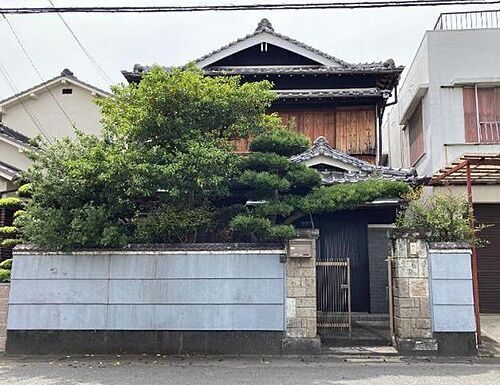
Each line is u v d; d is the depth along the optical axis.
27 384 7.06
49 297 9.48
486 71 14.46
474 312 9.07
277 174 9.49
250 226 8.93
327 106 16.19
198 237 10.24
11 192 14.37
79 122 22.94
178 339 9.20
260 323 9.14
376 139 15.87
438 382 7.07
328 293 10.45
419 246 9.21
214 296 9.28
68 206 9.66
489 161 10.11
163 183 9.02
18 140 18.05
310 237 9.26
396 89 16.50
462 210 9.71
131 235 9.76
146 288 9.38
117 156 8.79
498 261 14.00
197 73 9.91
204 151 8.73
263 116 10.27
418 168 16.38
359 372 7.73
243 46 17.27
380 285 13.09
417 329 8.98
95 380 7.27
